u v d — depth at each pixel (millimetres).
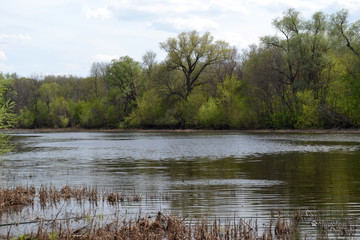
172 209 12094
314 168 21281
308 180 17297
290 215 11133
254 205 12492
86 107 93312
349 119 57844
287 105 64750
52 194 14148
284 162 24391
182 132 71062
